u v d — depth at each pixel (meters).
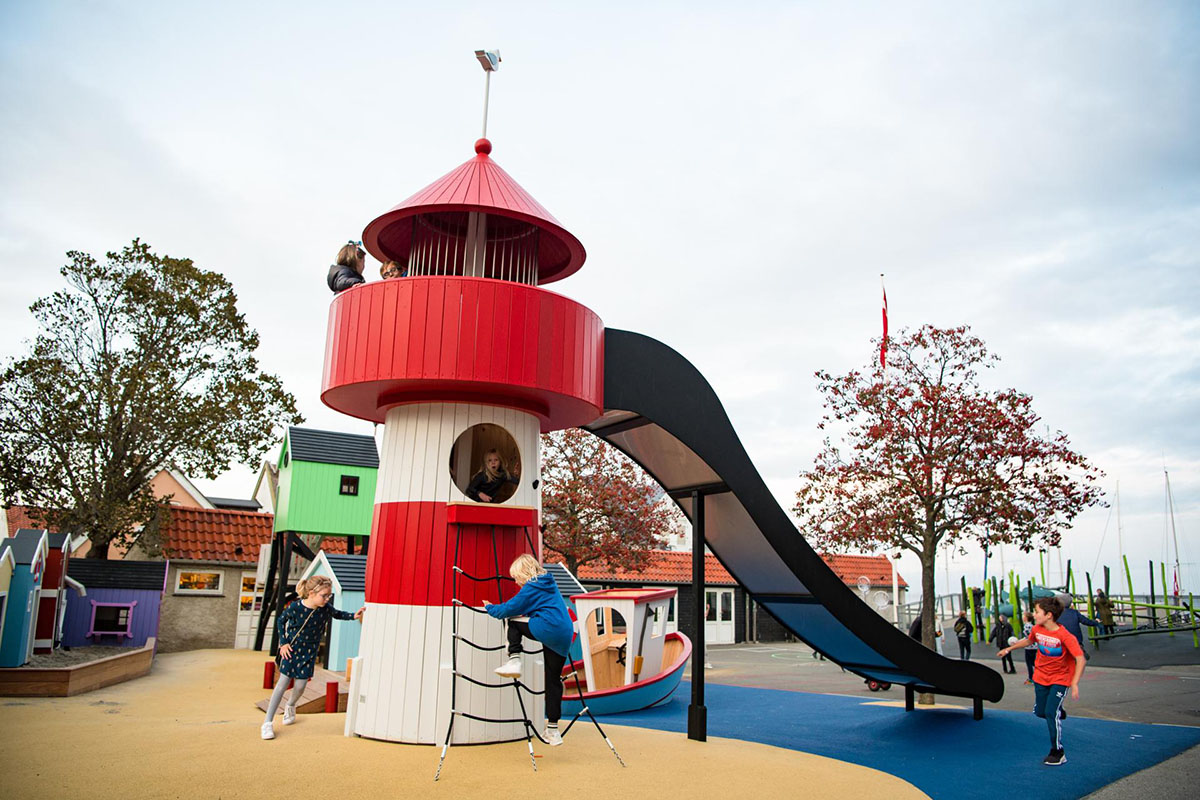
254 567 25.55
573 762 7.52
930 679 10.56
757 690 17.14
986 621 28.72
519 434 9.14
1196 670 19.16
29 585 14.43
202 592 24.78
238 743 7.86
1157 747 9.40
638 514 26.33
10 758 7.09
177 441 23.31
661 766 7.56
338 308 9.00
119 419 22.80
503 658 8.50
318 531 23.48
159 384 23.42
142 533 23.72
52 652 16.56
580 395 9.06
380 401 9.41
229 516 27.17
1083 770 8.42
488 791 6.44
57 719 10.25
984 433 15.06
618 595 14.97
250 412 24.53
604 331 9.85
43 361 21.91
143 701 13.40
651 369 10.03
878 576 40.19
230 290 25.17
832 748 9.83
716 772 7.45
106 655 16.73
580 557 26.00
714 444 10.14
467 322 8.36
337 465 24.16
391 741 8.18
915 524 15.69
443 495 8.74
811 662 26.33
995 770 8.51
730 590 36.69
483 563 8.64
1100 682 16.77
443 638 8.36
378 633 8.59
